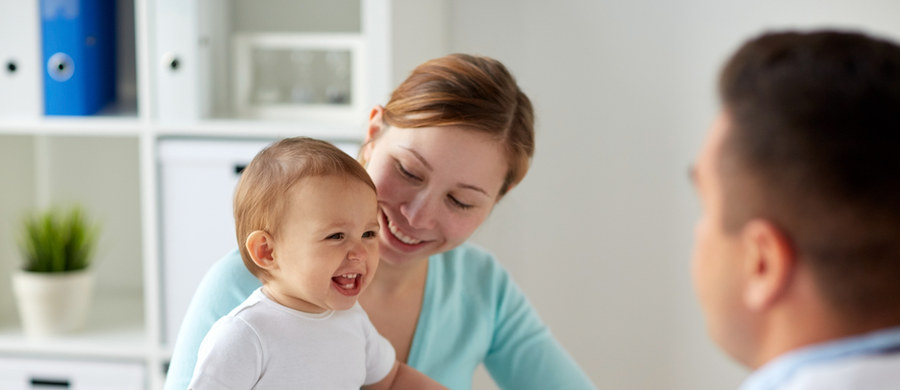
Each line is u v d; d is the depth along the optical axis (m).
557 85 2.46
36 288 2.34
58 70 2.26
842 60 0.58
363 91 2.27
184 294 2.25
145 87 2.20
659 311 2.53
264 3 2.40
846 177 0.56
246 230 1.08
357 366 1.10
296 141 1.11
